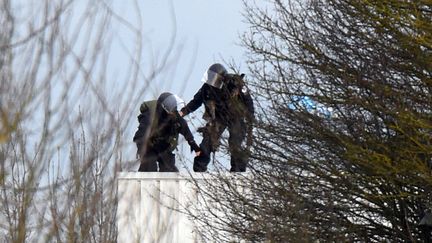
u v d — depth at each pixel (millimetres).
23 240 18469
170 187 40625
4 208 18609
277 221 41750
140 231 21391
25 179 18719
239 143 44969
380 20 43094
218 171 44906
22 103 18359
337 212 46281
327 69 47375
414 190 45094
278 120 47250
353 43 47594
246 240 42875
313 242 43844
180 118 30422
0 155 18516
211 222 43906
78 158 19312
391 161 43594
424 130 42500
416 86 45531
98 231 19297
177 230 42062
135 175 21469
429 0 41688
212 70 43094
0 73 18328
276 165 46250
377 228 46938
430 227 46250
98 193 19406
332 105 47031
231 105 43938
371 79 46281
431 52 43344
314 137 46625
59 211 19062
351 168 45625
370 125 45406
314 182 46156
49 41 18906
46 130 18922
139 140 20641
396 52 45594
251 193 44844
